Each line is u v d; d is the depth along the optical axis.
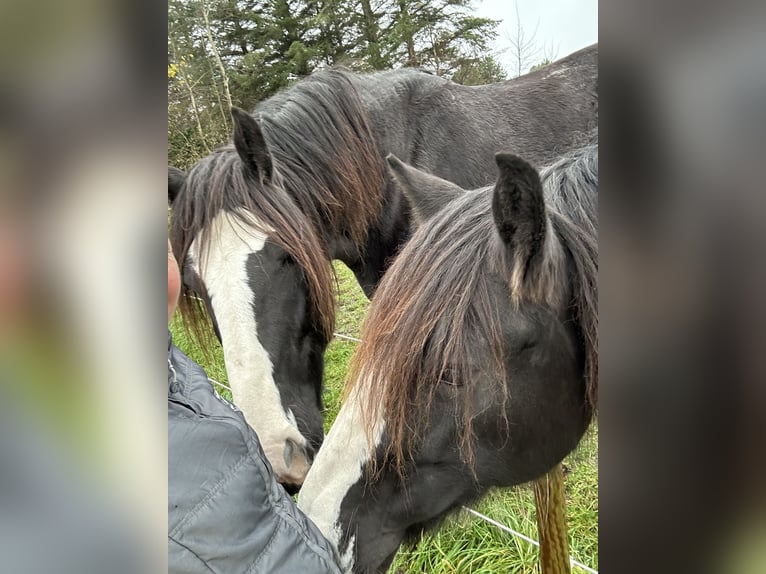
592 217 1.24
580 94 3.11
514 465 1.27
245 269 2.19
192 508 0.94
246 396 2.09
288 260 2.29
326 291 2.37
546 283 1.10
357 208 2.70
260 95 12.09
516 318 1.16
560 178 1.33
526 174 1.01
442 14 11.51
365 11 11.84
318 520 1.30
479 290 1.17
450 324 1.16
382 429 1.22
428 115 2.98
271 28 11.91
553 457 1.31
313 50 11.68
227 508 0.97
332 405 3.69
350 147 2.66
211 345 2.55
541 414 1.23
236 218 2.24
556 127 3.07
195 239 2.30
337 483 1.30
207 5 9.93
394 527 1.34
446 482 1.29
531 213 1.04
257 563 1.01
